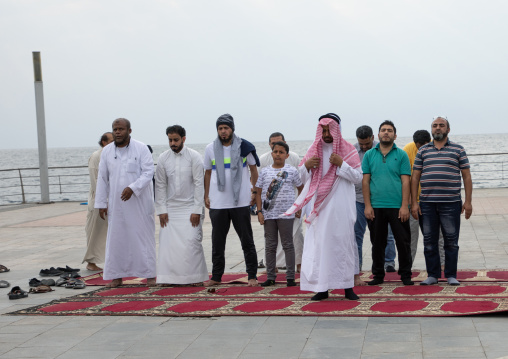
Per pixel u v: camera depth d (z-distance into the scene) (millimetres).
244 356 4895
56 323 6125
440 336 5160
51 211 18484
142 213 8141
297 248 8484
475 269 8344
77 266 9922
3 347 5395
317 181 6680
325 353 4875
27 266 9992
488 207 15578
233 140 7922
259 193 7832
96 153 9461
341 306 6320
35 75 20438
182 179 8047
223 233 7938
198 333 5578
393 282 7668
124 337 5547
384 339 5152
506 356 4602
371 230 7617
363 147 8312
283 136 8797
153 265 8195
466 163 7391
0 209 19625
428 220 7410
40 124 20562
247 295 7141
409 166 7527
